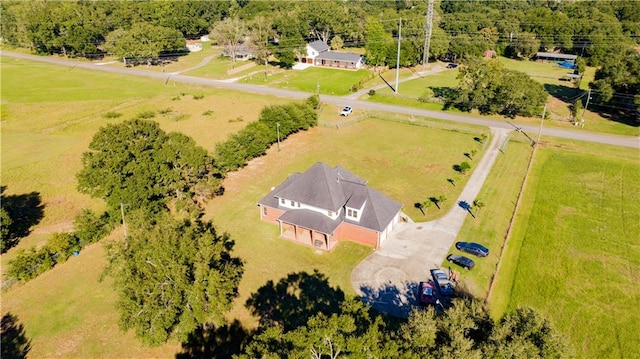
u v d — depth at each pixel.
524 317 28.84
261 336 27.03
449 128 86.69
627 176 64.94
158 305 33.66
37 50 163.25
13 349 36.22
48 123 90.88
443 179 65.38
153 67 146.12
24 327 38.41
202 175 58.38
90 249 49.34
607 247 48.34
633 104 86.06
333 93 113.31
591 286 42.34
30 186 63.47
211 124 90.19
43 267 45.00
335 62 141.62
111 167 49.78
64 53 160.12
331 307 40.19
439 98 103.12
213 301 34.38
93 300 41.56
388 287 42.56
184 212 54.19
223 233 51.91
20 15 166.50
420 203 58.38
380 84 122.81
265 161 72.88
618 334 36.59
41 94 112.50
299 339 26.12
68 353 35.88
